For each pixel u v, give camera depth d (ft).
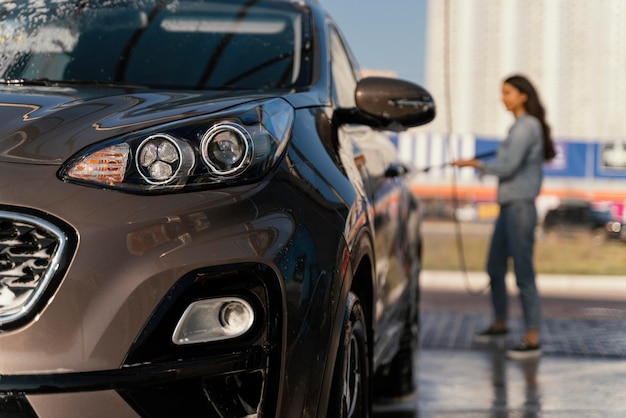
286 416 8.66
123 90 10.94
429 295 38.47
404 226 16.97
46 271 8.04
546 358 22.54
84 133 8.86
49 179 8.37
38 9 13.82
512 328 27.48
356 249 10.01
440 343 24.94
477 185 76.38
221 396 8.42
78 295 8.00
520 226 24.41
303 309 8.77
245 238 8.47
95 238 8.10
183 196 8.47
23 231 8.13
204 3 14.16
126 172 8.49
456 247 63.00
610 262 56.49
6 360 7.93
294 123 9.98
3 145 8.71
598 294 39.58
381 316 13.58
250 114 9.32
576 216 73.72
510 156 24.53
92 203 8.25
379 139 15.44
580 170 74.90
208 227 8.38
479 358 22.68
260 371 8.52
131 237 8.16
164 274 8.14
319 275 8.99
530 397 18.13
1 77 12.25
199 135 8.80
